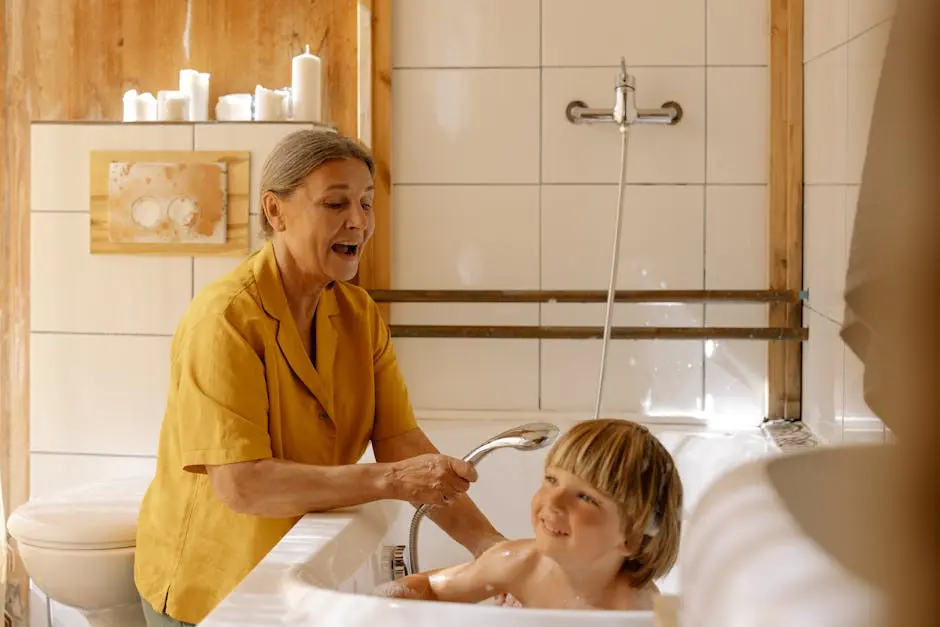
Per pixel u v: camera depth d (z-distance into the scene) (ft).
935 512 0.44
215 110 8.43
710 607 0.99
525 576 4.47
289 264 5.33
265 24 8.44
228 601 3.70
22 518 6.56
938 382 0.44
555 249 8.25
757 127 8.08
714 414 8.23
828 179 7.00
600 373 7.88
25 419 8.80
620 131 7.63
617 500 4.08
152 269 7.83
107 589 6.45
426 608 3.31
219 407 4.86
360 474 4.84
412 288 8.37
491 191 8.27
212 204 7.73
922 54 0.45
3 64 8.66
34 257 7.91
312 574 4.09
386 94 8.18
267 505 4.81
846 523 0.82
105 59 8.59
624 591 4.31
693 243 8.16
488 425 7.55
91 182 7.82
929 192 0.44
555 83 8.16
